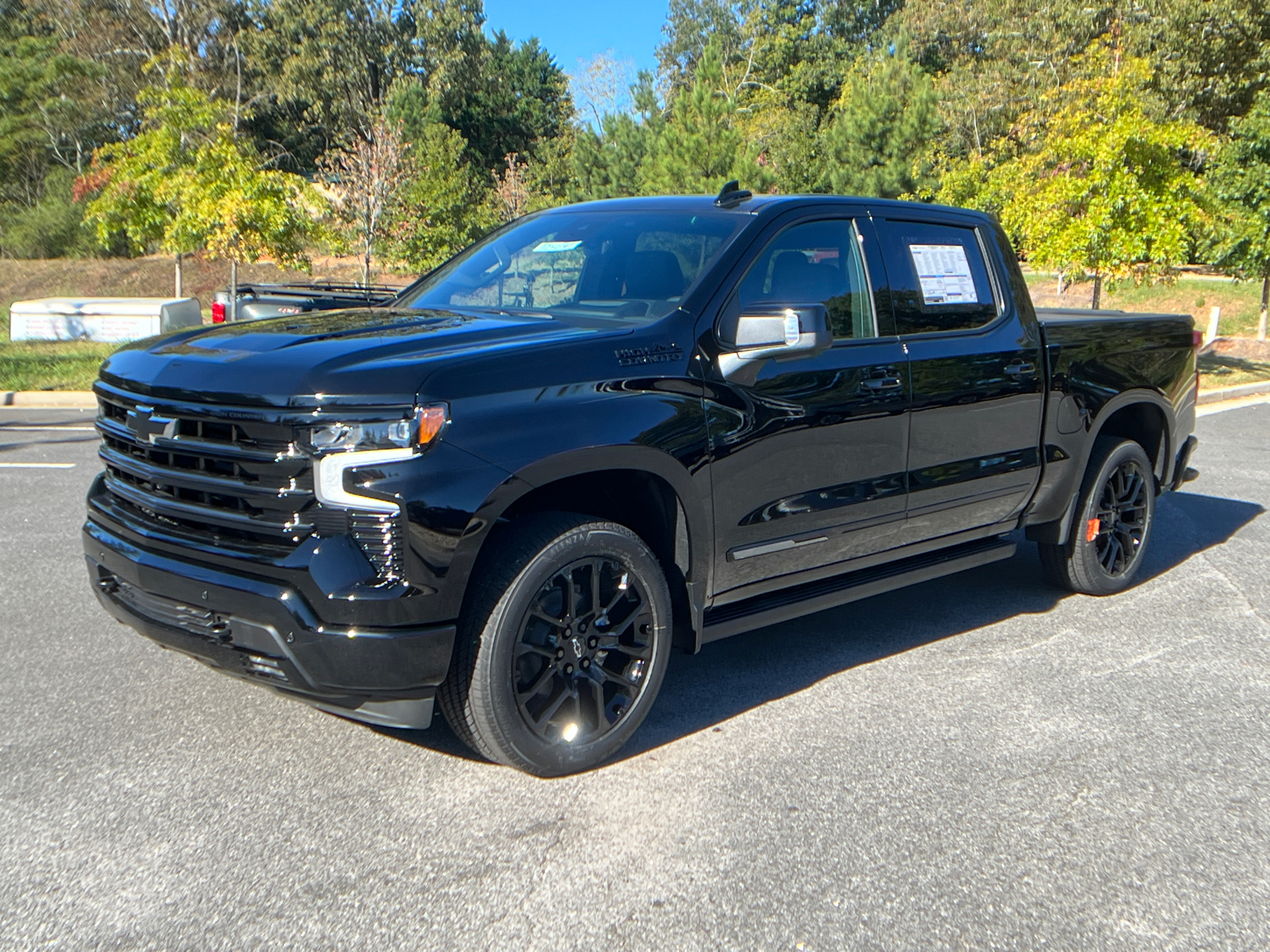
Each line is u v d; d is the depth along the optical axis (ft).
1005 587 19.11
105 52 159.02
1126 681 14.60
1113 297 97.76
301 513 10.03
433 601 10.12
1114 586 18.48
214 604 10.40
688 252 13.17
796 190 108.27
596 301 13.21
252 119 193.26
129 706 13.19
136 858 9.80
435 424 10.06
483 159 217.77
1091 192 52.34
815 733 12.80
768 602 13.48
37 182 126.93
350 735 12.51
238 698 13.50
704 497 12.10
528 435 10.61
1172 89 125.70
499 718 10.83
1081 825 10.72
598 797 11.11
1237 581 19.52
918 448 14.57
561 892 9.36
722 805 10.98
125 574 11.23
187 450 10.55
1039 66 150.51
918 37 195.11
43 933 8.65
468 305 14.17
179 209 57.93
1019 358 15.98
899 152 106.42
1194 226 53.16
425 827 10.43
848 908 9.20
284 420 9.93
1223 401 46.70
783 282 13.41
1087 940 8.83
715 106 96.17
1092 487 17.67
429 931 8.76
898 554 15.03
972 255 16.06
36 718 12.79
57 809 10.66
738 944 8.66
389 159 87.35
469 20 217.36
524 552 10.82
